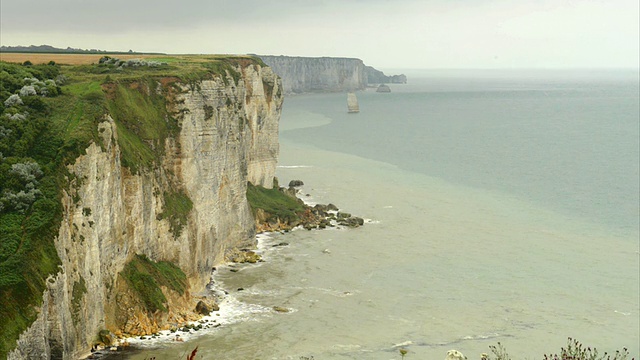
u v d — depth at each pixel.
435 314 86.38
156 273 82.69
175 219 89.31
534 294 93.88
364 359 73.00
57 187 70.38
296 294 92.00
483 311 87.75
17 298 60.84
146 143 88.88
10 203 68.12
